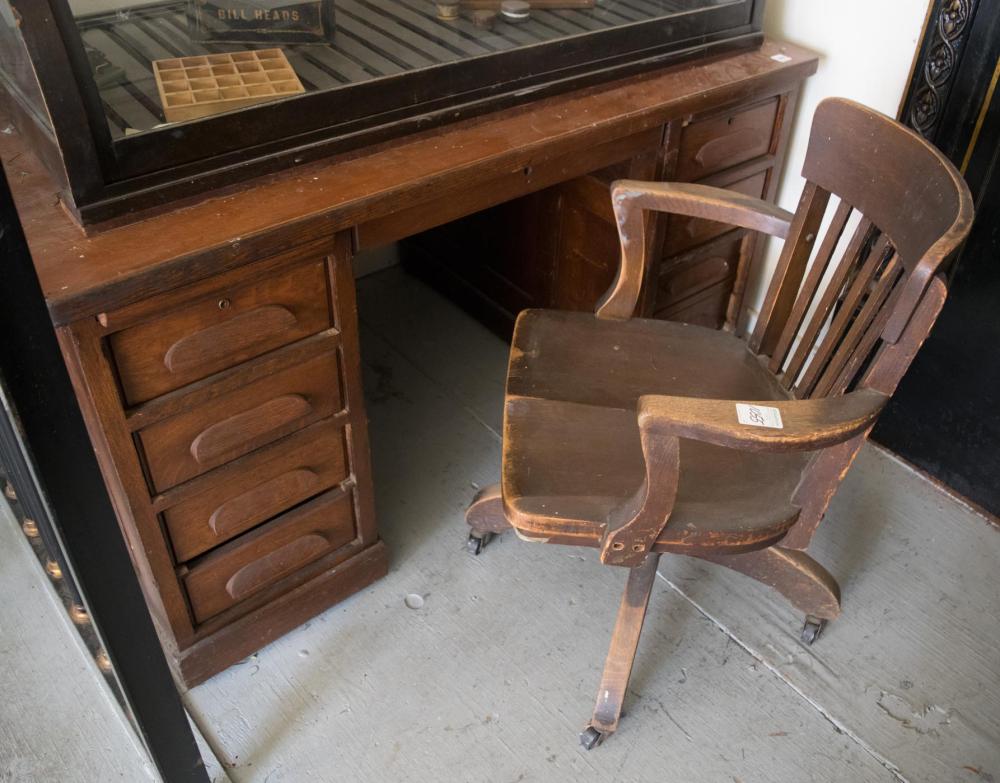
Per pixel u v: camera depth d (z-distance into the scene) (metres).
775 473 1.23
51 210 1.08
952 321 1.66
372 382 2.06
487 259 2.12
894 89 1.64
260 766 1.33
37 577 1.57
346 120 1.21
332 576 1.50
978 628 1.56
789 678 1.47
